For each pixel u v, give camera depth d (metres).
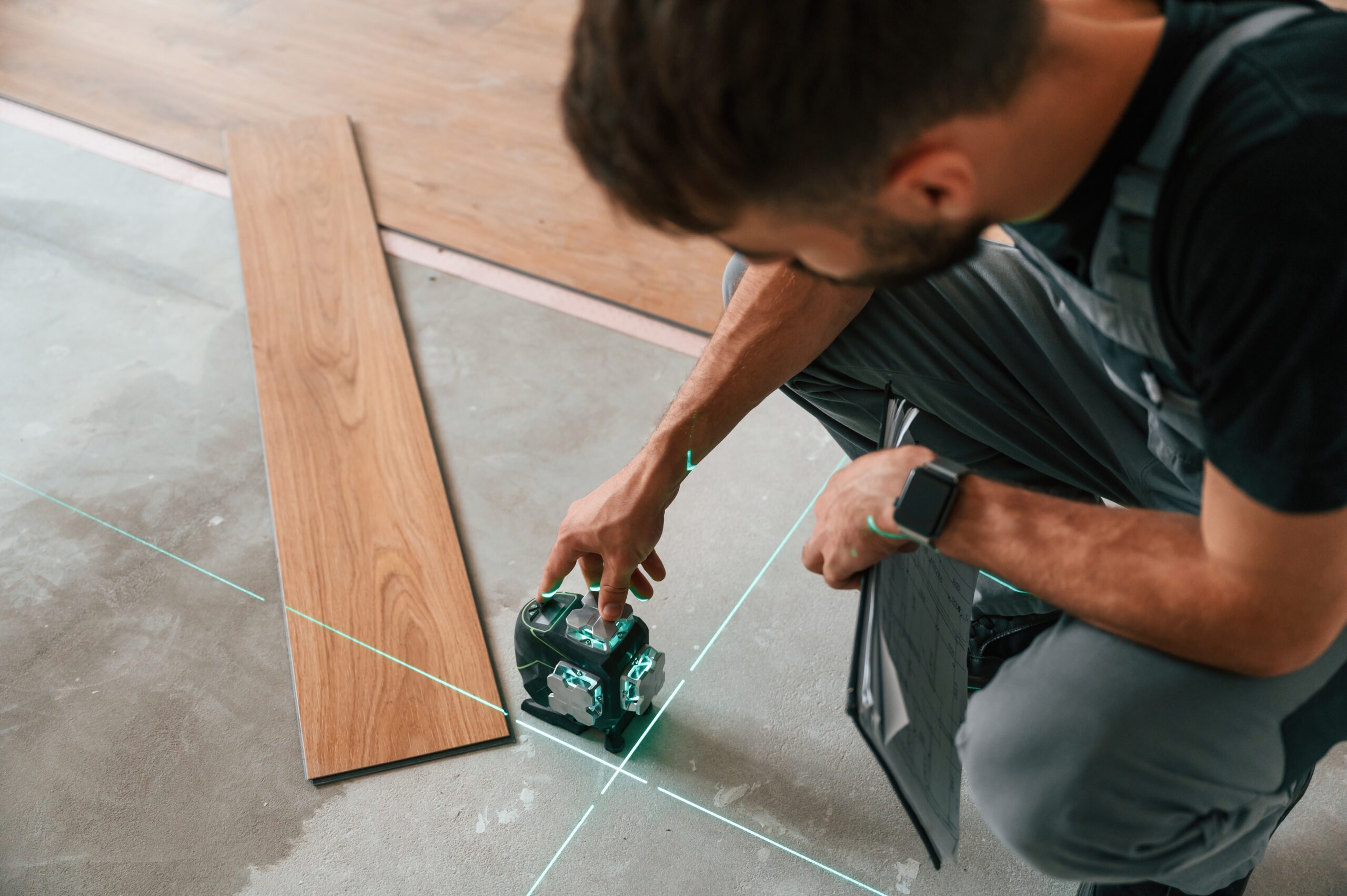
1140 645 0.79
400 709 1.38
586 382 1.85
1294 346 0.58
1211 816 0.84
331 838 1.26
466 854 1.24
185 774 1.33
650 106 0.55
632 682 1.30
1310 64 0.57
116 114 2.63
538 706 1.38
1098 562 0.76
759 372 1.15
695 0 0.51
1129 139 0.62
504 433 1.76
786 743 1.34
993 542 0.80
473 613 1.49
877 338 1.18
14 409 1.87
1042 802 0.81
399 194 2.31
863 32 0.51
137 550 1.62
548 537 1.60
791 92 0.52
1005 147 0.60
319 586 1.53
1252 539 0.66
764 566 1.55
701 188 0.58
